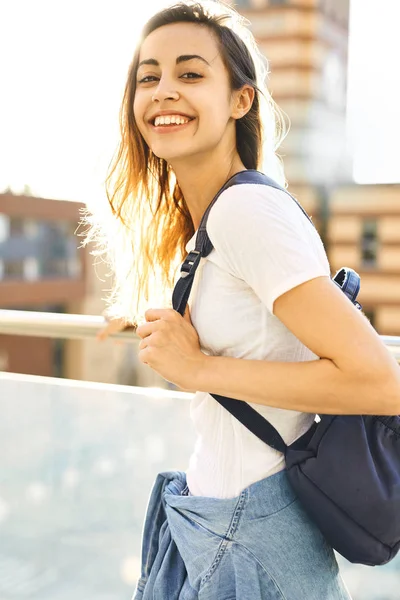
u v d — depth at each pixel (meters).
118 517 1.88
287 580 1.08
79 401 1.90
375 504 1.00
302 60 35.78
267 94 1.27
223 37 1.15
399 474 1.03
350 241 33.19
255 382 1.00
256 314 1.04
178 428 1.79
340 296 0.95
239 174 1.05
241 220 0.98
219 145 1.17
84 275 28.86
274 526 1.07
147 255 1.42
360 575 1.66
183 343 1.06
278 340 1.05
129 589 1.90
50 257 27.62
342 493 1.01
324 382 0.95
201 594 1.12
